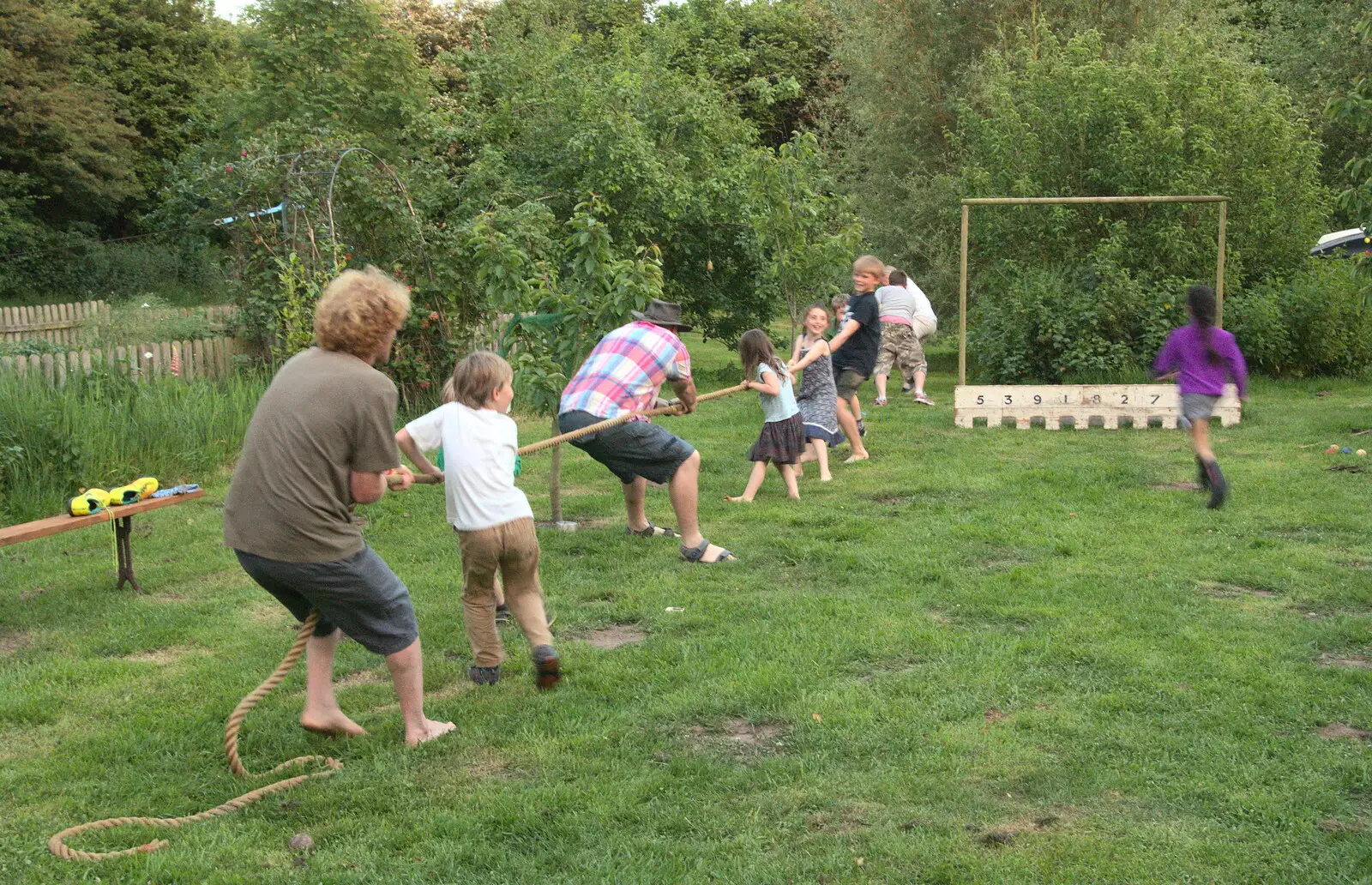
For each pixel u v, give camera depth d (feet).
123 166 101.55
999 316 52.16
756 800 12.28
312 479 12.54
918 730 13.94
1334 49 69.41
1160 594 19.27
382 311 12.90
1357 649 16.75
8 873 10.91
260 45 62.95
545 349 26.58
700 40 103.30
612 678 15.97
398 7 119.14
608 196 53.21
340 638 17.57
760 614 18.78
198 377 36.27
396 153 61.11
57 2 103.04
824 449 29.76
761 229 45.75
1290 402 43.39
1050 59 56.59
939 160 67.92
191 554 23.40
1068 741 13.60
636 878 10.70
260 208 41.11
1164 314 48.93
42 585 21.16
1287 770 12.69
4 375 29.84
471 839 11.52
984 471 30.55
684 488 21.88
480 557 15.33
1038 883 10.54
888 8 69.56
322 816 12.09
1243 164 51.62
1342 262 52.47
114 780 13.09
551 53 61.11
